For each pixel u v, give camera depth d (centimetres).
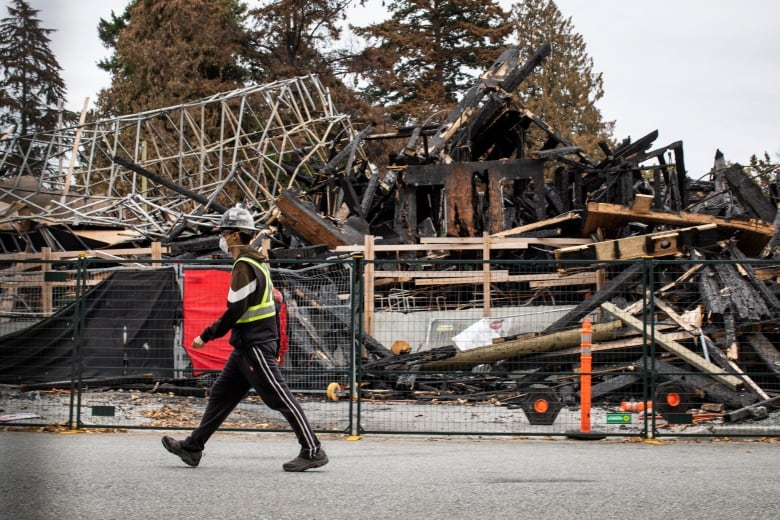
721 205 4094
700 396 2561
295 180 5684
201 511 1152
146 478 1388
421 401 2644
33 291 2650
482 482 1381
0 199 5841
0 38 9631
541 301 3522
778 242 3522
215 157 9338
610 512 1171
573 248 3372
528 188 5041
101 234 5097
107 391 2592
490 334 2873
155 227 5256
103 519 1108
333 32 9994
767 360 2684
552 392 2242
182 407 2439
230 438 1997
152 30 10238
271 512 1150
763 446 1928
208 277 2588
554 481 1397
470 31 10656
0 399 2484
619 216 3528
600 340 2808
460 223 4122
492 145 4969
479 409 2533
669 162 4197
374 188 4628
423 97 10219
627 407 2303
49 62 9744
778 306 2903
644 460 1664
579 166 4034
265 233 4194
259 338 1468
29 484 1329
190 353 2581
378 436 2078
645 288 2067
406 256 3806
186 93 9700
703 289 2900
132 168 5153
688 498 1265
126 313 2609
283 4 9675
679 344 2664
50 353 2609
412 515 1142
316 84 7038
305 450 1474
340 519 1116
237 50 10019
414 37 10481
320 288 2630
